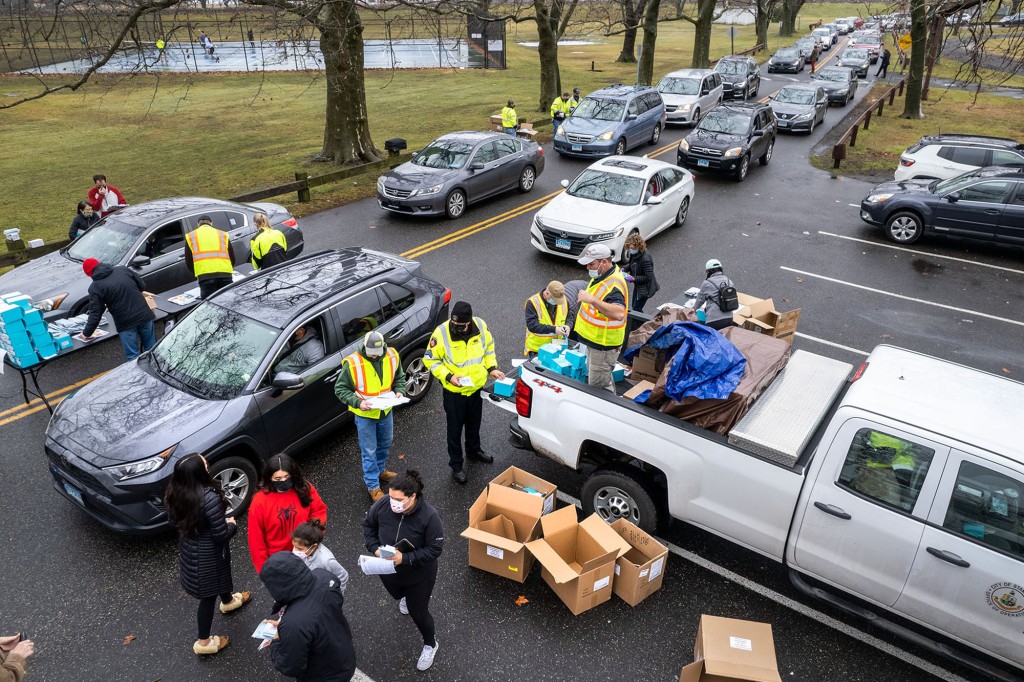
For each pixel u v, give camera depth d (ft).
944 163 51.72
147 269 30.83
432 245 42.78
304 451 22.90
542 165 56.39
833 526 14.76
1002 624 13.29
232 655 15.48
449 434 20.72
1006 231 41.06
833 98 98.17
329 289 22.48
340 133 60.49
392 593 14.39
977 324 33.65
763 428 15.94
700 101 82.17
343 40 54.13
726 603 16.99
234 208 35.14
